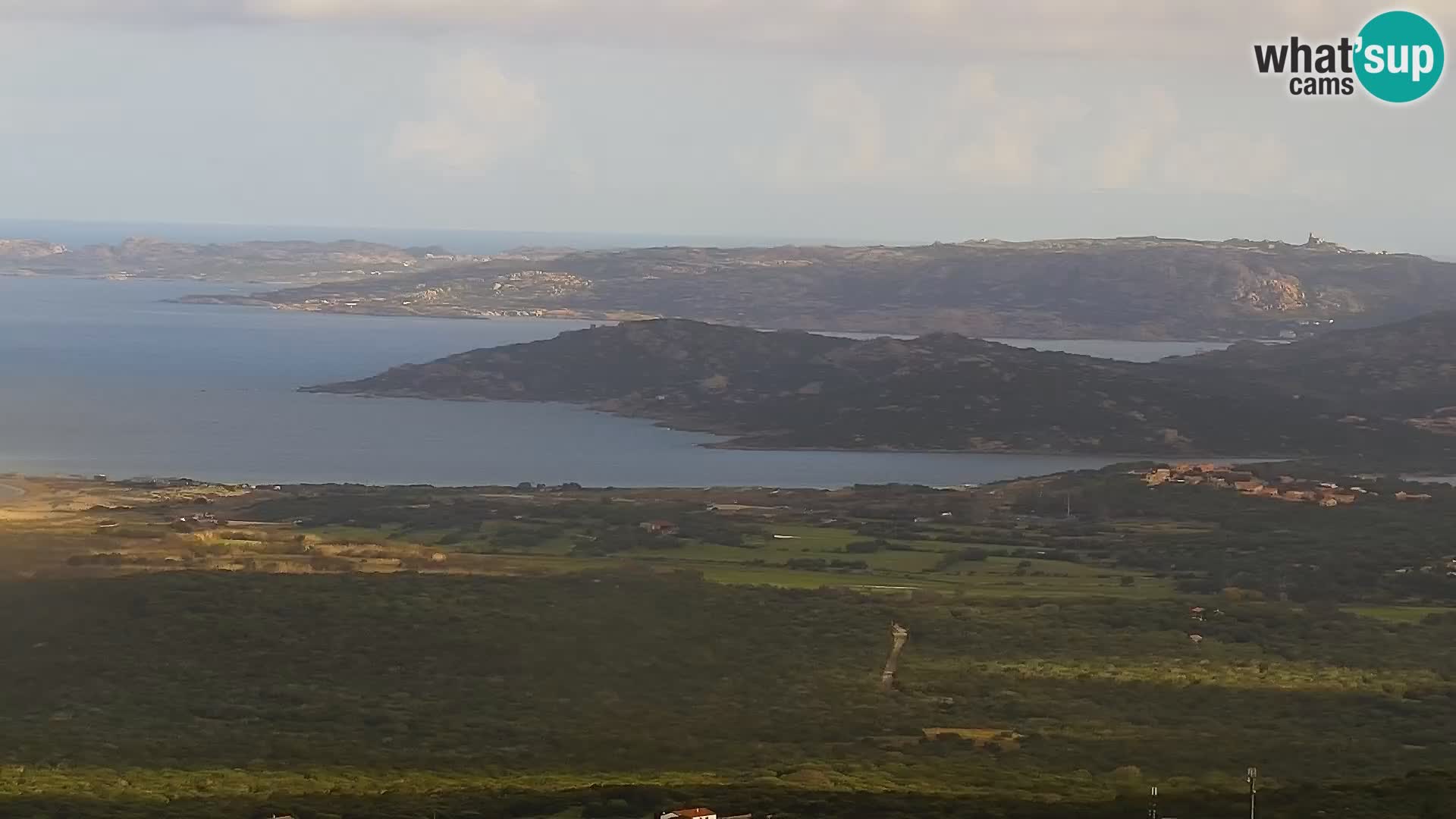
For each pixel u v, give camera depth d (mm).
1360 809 81938
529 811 85875
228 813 86000
